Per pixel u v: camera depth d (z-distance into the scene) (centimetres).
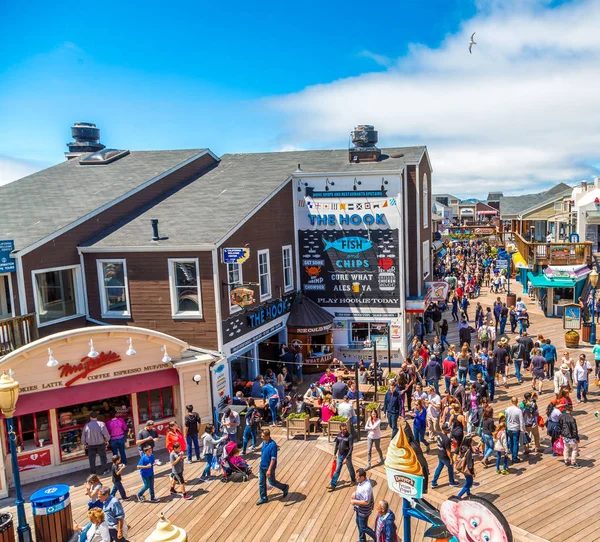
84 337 1568
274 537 1172
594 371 2230
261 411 1869
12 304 1680
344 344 2541
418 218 2577
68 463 1584
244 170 2633
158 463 1368
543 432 1691
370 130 2650
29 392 1516
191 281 1848
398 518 1227
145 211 2170
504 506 1247
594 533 1127
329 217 2497
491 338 2452
